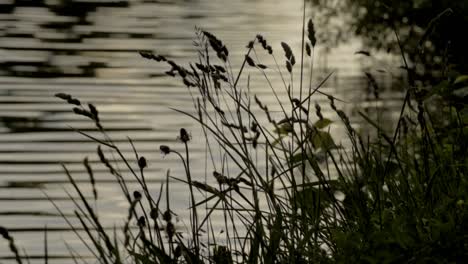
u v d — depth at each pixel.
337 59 24.72
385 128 15.84
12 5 34.12
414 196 8.37
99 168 14.72
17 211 12.52
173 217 11.73
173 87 21.00
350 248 7.20
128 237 6.32
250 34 29.92
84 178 14.13
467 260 6.92
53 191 13.47
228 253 7.80
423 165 8.82
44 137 16.64
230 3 37.84
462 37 22.58
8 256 10.82
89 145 16.17
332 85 21.09
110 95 20.30
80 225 11.81
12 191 13.43
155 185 13.64
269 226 7.71
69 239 11.28
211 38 8.09
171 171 14.40
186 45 27.03
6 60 24.06
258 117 18.12
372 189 8.69
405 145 9.03
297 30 30.92
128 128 17.39
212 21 32.50
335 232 7.42
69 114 18.45
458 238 6.96
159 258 7.18
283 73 23.03
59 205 12.77
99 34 28.70
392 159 9.35
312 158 8.50
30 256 10.78
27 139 16.48
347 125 8.77
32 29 29.08
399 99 18.88
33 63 23.78
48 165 14.89
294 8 36.94
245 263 7.79
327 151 8.68
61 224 11.91
